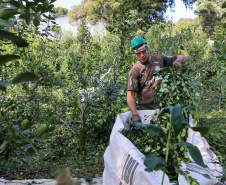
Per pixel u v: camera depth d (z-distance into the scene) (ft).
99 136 17.89
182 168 8.29
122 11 16.17
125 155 7.95
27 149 3.87
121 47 16.48
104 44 29.60
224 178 7.13
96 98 17.48
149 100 11.27
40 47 16.80
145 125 3.44
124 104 13.79
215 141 12.01
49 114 17.95
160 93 9.68
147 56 11.02
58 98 20.08
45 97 17.47
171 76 9.41
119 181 7.97
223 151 11.16
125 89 15.34
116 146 8.37
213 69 22.48
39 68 15.30
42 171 13.30
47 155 15.25
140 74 11.17
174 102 9.28
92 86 18.10
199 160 2.96
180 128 2.87
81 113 16.56
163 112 3.62
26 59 15.64
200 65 21.97
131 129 10.51
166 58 11.51
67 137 17.25
